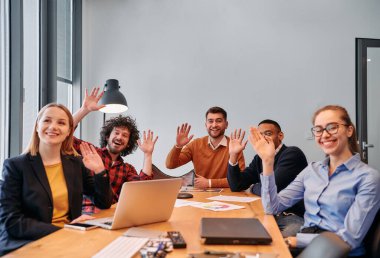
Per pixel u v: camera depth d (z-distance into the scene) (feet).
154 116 14.20
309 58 14.08
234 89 14.10
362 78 14.03
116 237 4.13
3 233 5.21
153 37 14.24
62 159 6.14
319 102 13.97
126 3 14.34
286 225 6.91
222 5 14.25
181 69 14.21
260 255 3.39
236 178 8.33
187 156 10.60
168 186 4.78
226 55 14.16
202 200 6.89
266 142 6.01
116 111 10.75
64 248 3.68
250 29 14.19
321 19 14.14
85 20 14.30
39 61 11.12
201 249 3.66
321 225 5.44
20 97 9.29
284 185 7.86
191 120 14.14
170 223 4.88
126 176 8.05
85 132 14.17
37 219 5.49
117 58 14.29
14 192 5.42
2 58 9.20
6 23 9.25
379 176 4.99
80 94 13.76
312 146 13.88
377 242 4.57
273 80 14.07
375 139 14.16
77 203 6.04
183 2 14.29
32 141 5.95
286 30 14.14
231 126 14.03
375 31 14.16
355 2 14.16
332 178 5.56
